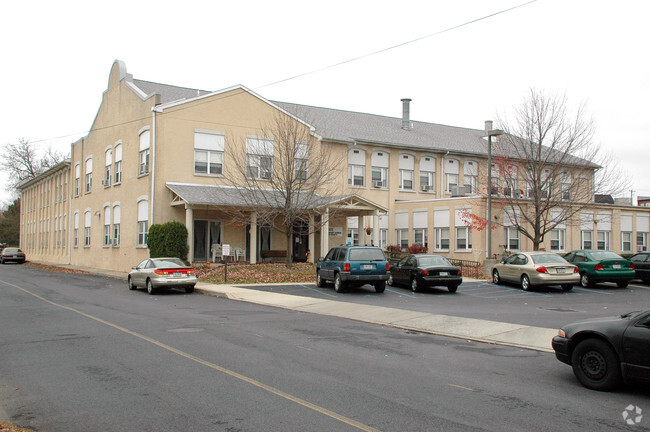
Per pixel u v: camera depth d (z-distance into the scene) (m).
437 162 38.81
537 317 13.96
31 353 9.52
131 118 32.81
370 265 19.80
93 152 40.22
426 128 43.44
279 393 7.01
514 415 6.20
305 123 32.91
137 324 12.90
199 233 30.58
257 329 12.27
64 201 48.00
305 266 28.16
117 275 30.39
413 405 6.54
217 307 16.55
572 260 23.20
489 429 5.71
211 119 30.89
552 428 5.75
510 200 28.52
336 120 39.28
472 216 30.27
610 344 7.21
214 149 30.95
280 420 5.96
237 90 31.72
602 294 19.94
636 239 37.38
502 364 8.96
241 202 27.44
